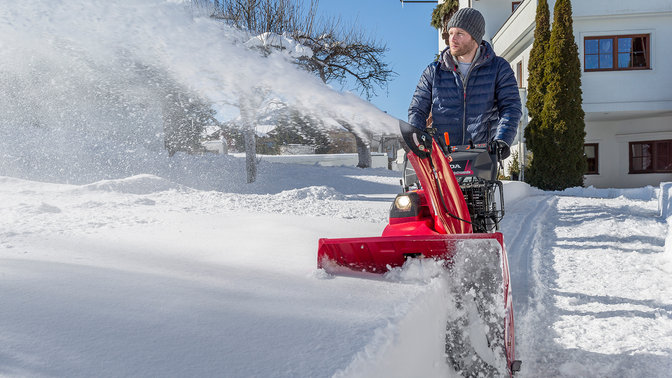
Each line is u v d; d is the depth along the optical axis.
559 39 14.79
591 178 18.78
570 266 4.78
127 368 1.09
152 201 6.96
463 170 2.77
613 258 5.02
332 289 1.94
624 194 12.79
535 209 9.70
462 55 3.42
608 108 16.59
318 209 7.75
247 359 1.17
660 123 17.64
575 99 14.79
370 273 2.31
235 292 1.84
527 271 4.59
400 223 2.55
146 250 2.99
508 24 19.45
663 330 2.93
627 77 16.48
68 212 5.34
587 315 3.28
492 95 3.40
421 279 2.11
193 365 1.12
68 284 1.78
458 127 3.52
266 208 7.35
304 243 3.59
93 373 1.05
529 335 2.94
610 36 16.55
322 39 20.44
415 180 3.00
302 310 1.60
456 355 2.09
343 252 2.30
